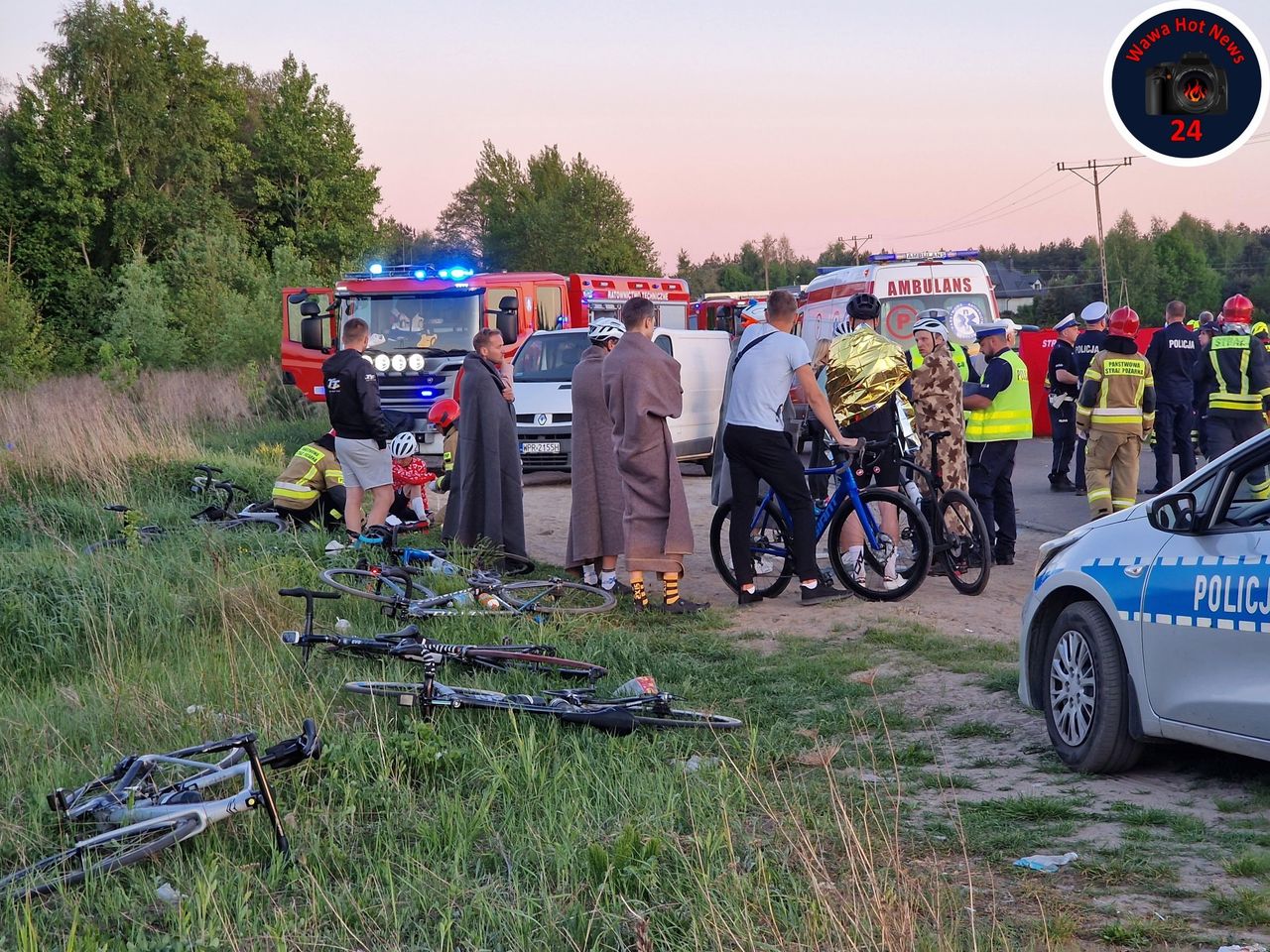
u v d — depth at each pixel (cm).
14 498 1252
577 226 7619
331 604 830
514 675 669
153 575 866
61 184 5100
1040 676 591
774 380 875
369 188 5806
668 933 378
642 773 521
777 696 673
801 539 888
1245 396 1235
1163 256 13525
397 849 448
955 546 911
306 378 2247
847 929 364
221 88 5678
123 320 3647
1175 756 552
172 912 394
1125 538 541
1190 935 374
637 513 869
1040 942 369
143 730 585
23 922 386
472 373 999
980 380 1031
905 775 541
